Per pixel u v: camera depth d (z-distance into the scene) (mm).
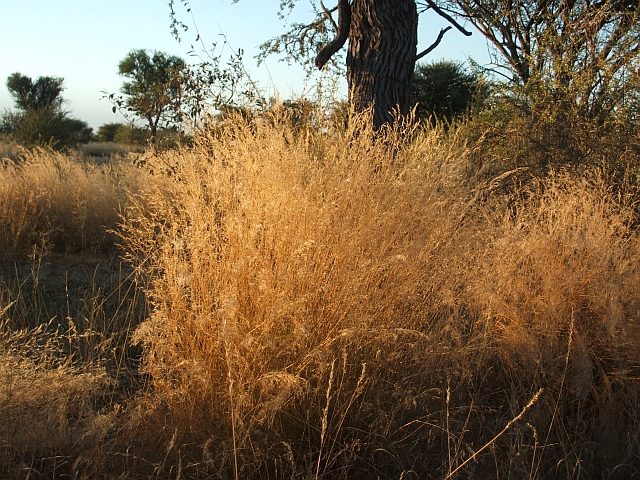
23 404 2562
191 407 2656
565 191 4402
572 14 7367
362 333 2836
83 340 3795
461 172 4203
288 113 4059
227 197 3229
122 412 2809
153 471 2484
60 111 28172
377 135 4562
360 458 2654
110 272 5520
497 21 9117
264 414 2510
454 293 3205
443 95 14641
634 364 3227
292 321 2756
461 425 2943
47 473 2484
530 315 3414
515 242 3490
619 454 2863
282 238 2947
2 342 3010
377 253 3072
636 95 6199
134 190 6953
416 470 2709
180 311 2902
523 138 6121
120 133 32281
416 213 3338
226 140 3719
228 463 2549
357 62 5820
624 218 3969
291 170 3262
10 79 40125
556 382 3174
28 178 7152
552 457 2840
